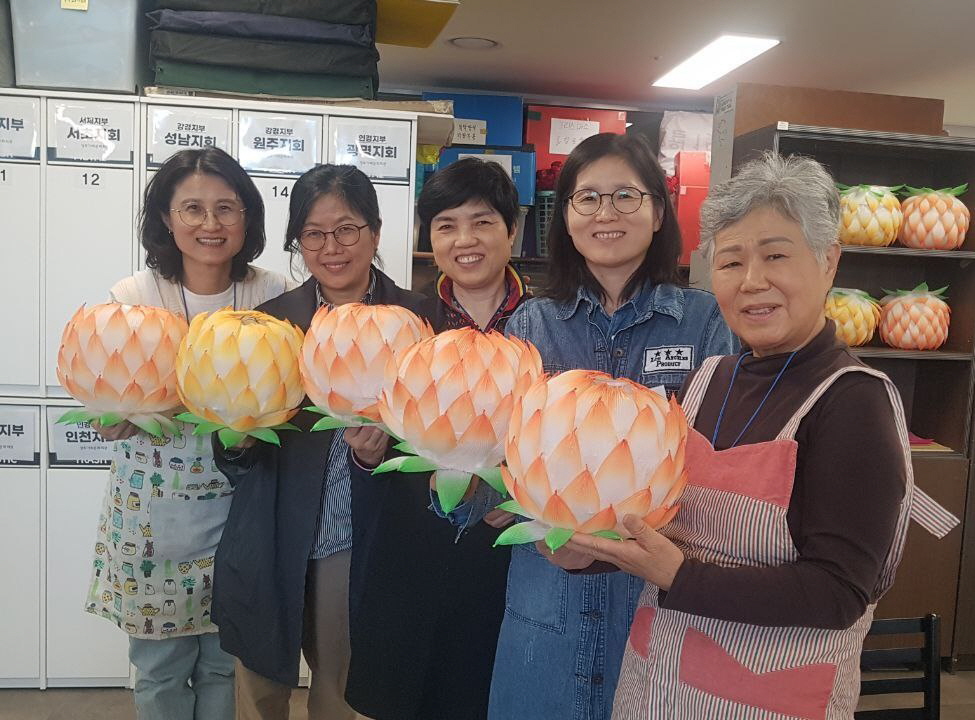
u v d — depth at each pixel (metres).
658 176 1.33
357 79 2.65
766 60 4.75
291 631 1.57
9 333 2.49
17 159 2.44
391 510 1.42
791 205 0.97
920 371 3.35
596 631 1.25
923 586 3.14
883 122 3.26
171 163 1.68
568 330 1.40
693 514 1.05
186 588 1.75
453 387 0.76
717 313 1.36
